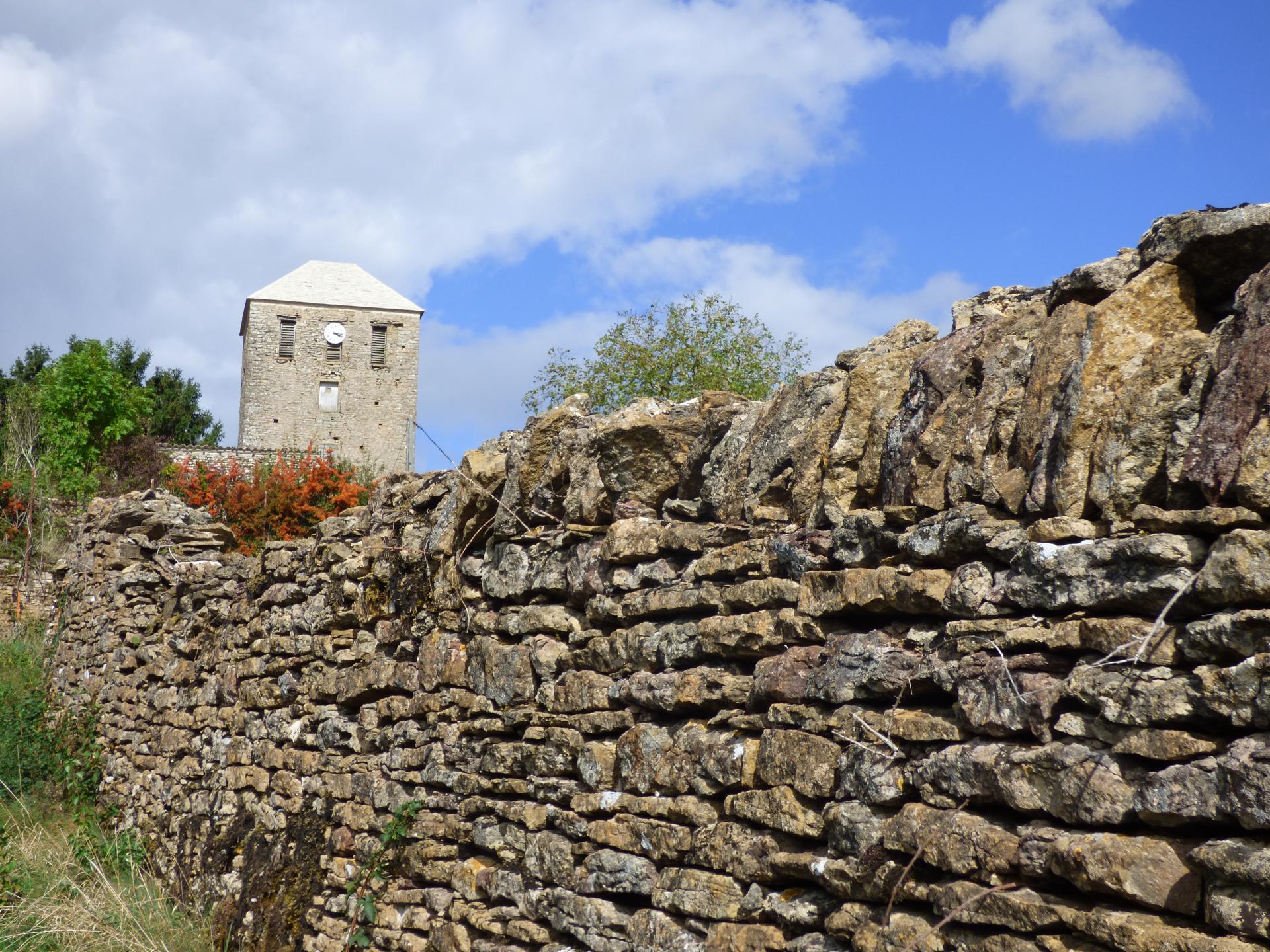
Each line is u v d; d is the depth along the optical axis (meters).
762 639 3.73
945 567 3.16
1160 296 2.86
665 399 4.75
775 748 3.52
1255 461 2.41
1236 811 2.28
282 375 46.38
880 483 3.52
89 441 26.81
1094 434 2.81
